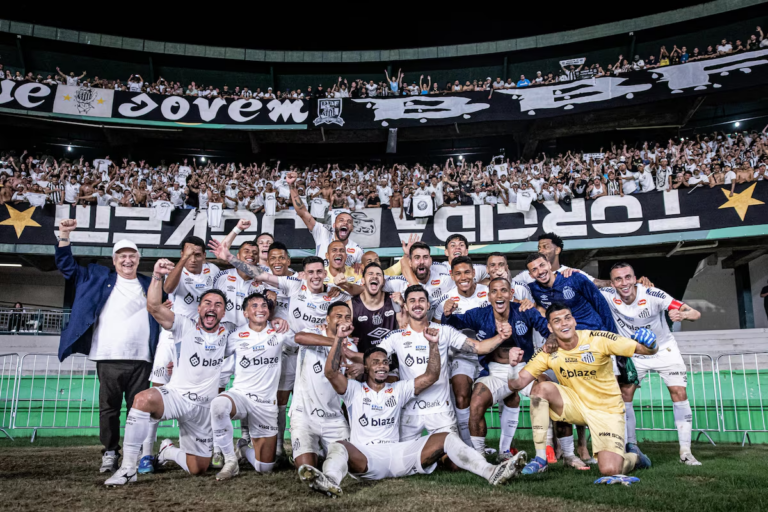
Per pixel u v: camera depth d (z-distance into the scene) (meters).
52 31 19.86
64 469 5.48
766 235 14.02
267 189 16.41
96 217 15.75
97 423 9.79
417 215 16.05
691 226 14.59
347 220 6.99
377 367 5.09
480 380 5.82
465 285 6.10
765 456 6.66
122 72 21.58
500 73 21.98
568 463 5.52
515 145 21.88
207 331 5.29
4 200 15.53
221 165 20.45
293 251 15.97
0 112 17.27
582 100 17.50
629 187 15.74
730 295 19.53
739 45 16.95
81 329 5.53
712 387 9.52
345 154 22.61
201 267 6.31
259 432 5.35
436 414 5.40
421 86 20.98
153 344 5.80
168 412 4.96
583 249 16.59
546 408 5.21
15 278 20.55
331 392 5.50
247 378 5.36
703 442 8.84
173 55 21.20
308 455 5.04
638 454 5.68
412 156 22.48
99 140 20.98
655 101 16.80
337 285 5.87
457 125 19.48
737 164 16.30
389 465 4.84
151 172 18.91
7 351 14.57
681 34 20.03
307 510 3.63
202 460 5.23
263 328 5.49
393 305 6.01
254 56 21.58
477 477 4.74
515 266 19.53
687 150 17.61
